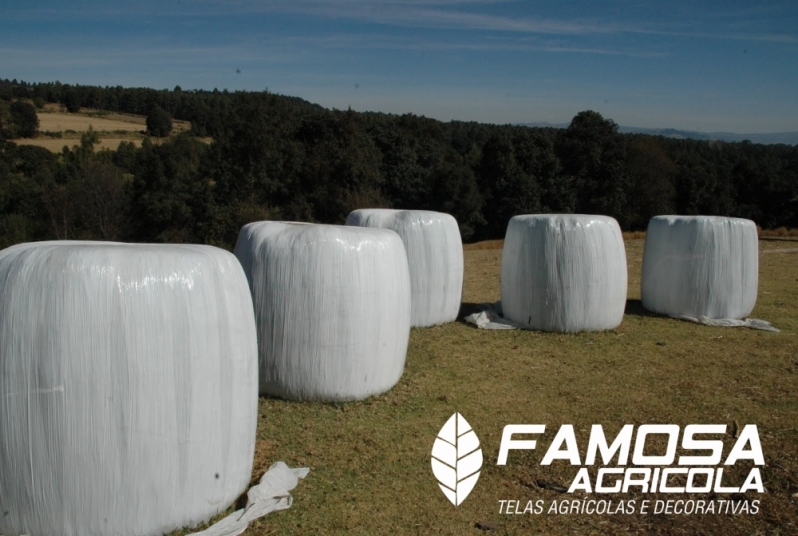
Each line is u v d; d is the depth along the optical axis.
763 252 15.64
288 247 4.92
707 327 8.06
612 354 6.84
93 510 2.95
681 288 8.31
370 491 3.82
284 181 25.20
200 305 3.18
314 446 4.38
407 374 5.96
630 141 31.53
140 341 2.97
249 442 3.56
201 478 3.23
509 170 27.06
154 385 3.01
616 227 7.69
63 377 2.86
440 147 31.19
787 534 3.54
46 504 2.91
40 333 2.86
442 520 3.57
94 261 2.98
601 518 3.69
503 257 7.99
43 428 2.87
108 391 2.91
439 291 7.71
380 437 4.56
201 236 23.33
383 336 5.20
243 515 3.38
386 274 5.16
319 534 3.34
